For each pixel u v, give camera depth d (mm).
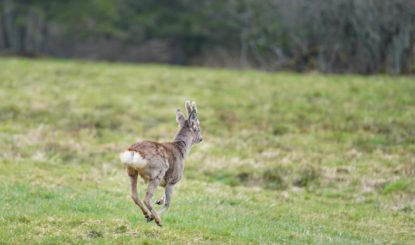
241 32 187875
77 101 104750
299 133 87938
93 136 87688
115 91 112250
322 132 87375
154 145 47906
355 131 87375
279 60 152375
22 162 71750
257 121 93438
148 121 95812
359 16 127312
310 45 142750
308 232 51281
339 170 73375
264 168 74562
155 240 44500
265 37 160125
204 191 65312
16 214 49500
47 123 93250
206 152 80812
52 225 47094
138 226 47500
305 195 66875
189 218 52750
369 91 105438
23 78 120562
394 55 127312
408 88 106062
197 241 45438
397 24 125938
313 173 72750
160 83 118188
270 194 66562
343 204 63938
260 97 105812
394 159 76250
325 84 112688
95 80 120688
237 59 193125
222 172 74250
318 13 134125
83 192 60594
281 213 58469
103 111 99875
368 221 57281
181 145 50875
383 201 64562
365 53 131250
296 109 98000
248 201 62281
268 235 49125
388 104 97875
